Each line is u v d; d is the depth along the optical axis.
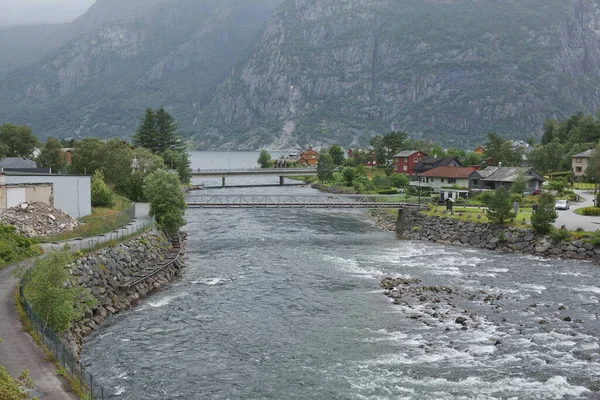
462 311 47.31
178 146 176.25
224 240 82.56
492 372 35.00
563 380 33.81
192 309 47.69
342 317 45.97
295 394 32.16
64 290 34.78
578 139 181.12
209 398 31.72
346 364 36.31
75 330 39.69
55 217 57.28
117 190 96.19
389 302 50.31
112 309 45.91
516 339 40.69
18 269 37.66
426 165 145.62
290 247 77.44
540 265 66.75
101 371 34.94
